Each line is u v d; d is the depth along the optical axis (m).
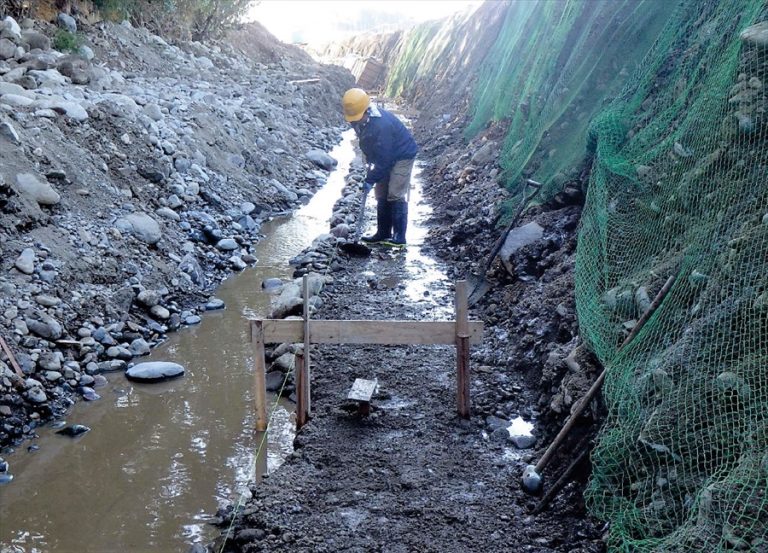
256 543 4.40
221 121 13.38
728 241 4.71
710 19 6.75
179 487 5.16
